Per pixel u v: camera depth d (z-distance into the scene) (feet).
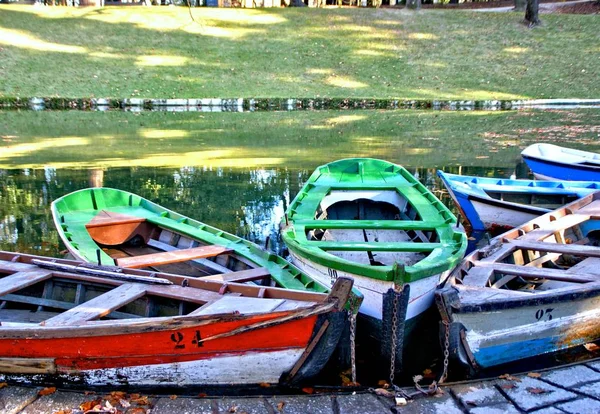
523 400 14.32
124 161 45.83
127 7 111.04
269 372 15.17
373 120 69.72
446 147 52.42
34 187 37.45
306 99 78.74
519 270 19.10
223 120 68.80
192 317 14.03
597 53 96.43
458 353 15.69
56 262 19.19
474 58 96.12
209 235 24.09
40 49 89.86
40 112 71.56
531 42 101.35
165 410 13.88
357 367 16.81
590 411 13.75
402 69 92.02
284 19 109.19
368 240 26.17
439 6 140.15
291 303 15.08
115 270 18.17
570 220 24.97
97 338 14.49
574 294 16.84
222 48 96.43
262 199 35.70
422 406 14.20
